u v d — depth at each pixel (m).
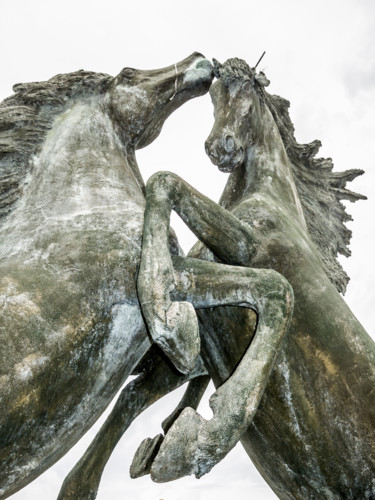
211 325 2.45
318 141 3.09
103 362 2.10
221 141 2.59
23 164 2.43
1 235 2.21
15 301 1.94
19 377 1.85
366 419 2.12
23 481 1.99
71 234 2.19
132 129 2.78
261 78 2.83
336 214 3.09
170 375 2.69
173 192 2.23
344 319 2.29
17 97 2.62
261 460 2.35
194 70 2.97
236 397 1.93
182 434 1.87
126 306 2.16
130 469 2.46
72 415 2.03
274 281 2.14
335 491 2.16
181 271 2.17
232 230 2.35
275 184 2.75
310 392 2.19
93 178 2.43
